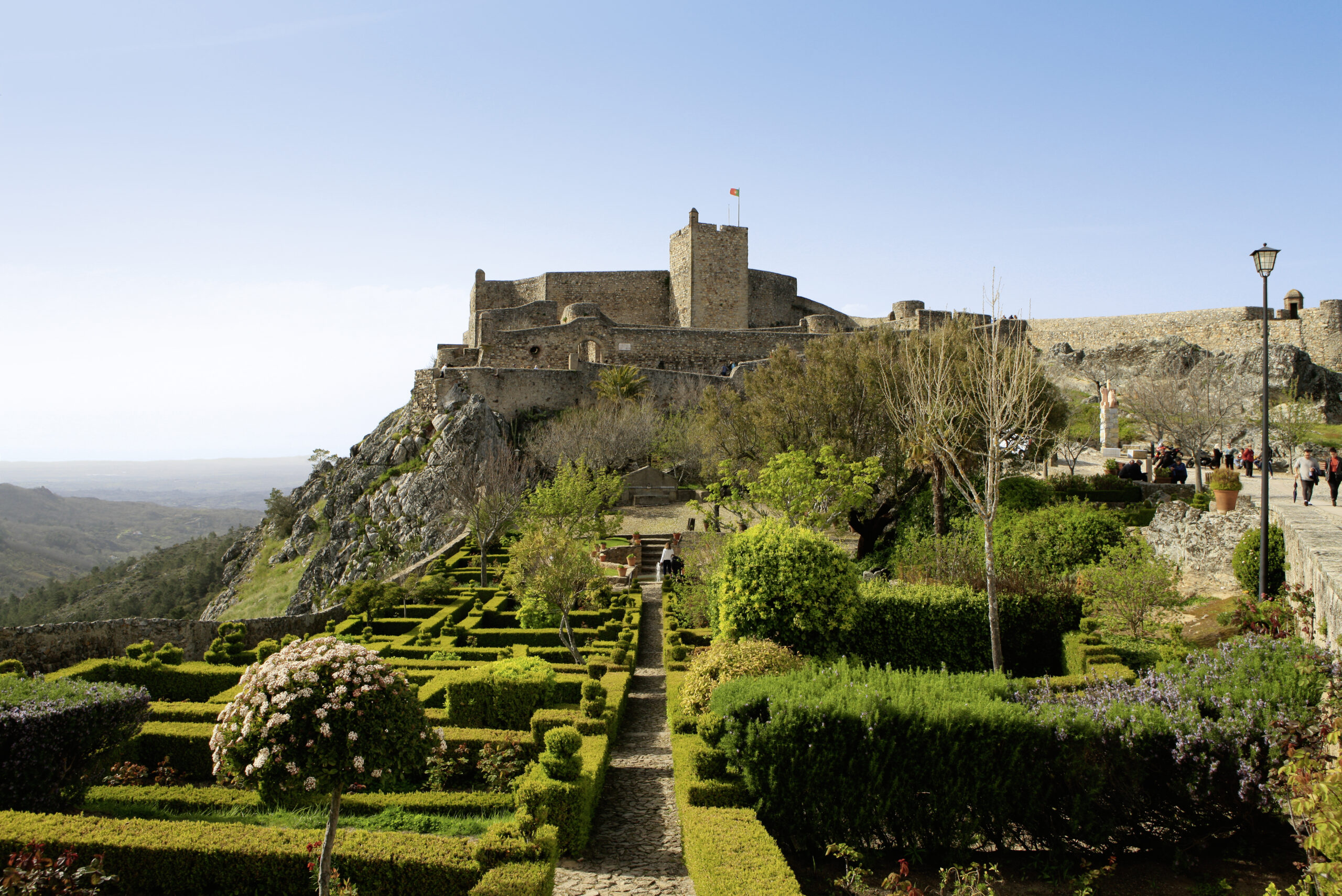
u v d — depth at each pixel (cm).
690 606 1800
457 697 1156
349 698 634
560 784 782
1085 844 781
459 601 2211
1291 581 1435
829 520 2105
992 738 777
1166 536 2017
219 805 856
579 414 4125
